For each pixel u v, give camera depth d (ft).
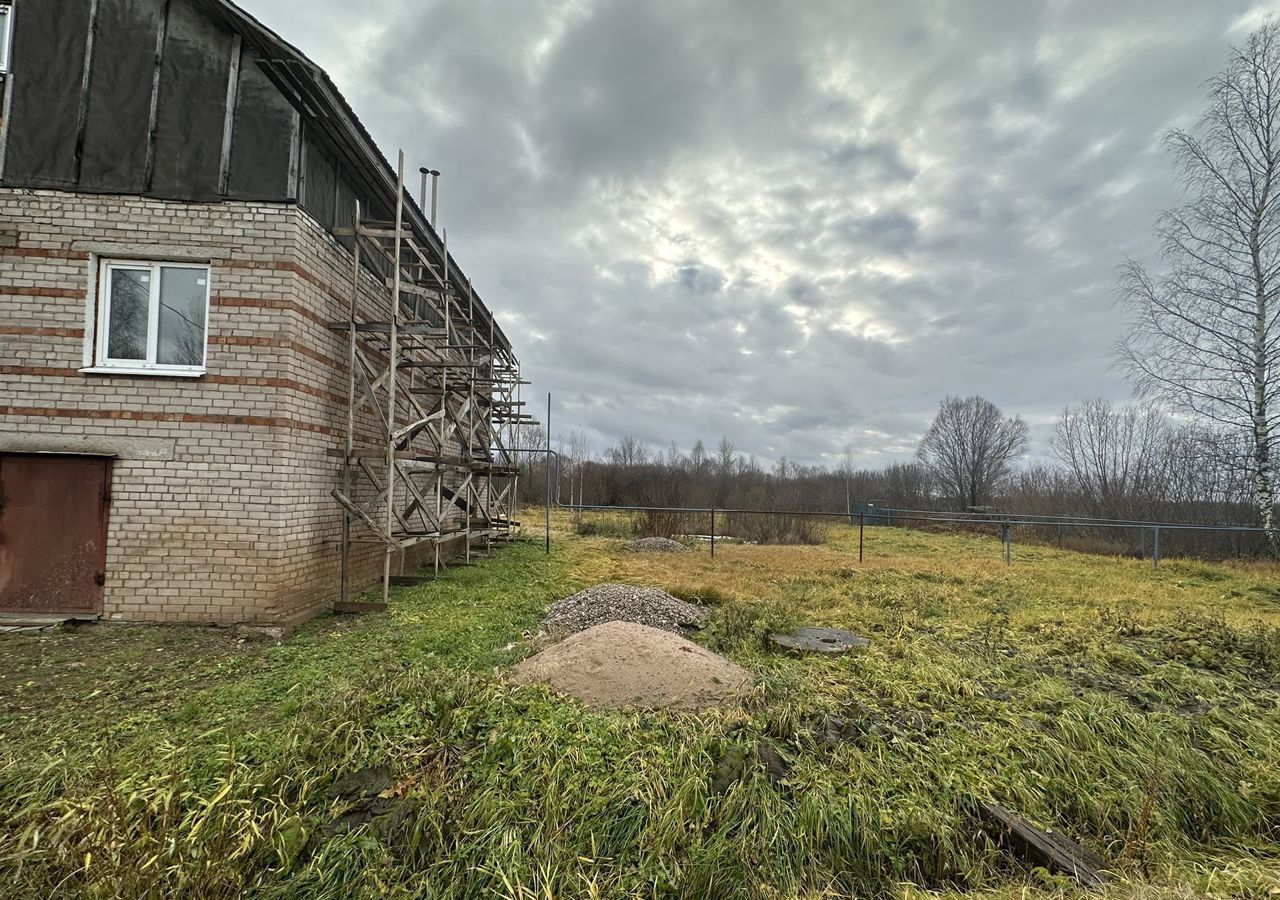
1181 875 8.78
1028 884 8.66
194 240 19.77
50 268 19.25
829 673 15.74
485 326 43.21
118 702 12.50
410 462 28.94
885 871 8.94
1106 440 88.33
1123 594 29.43
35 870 7.79
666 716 12.07
